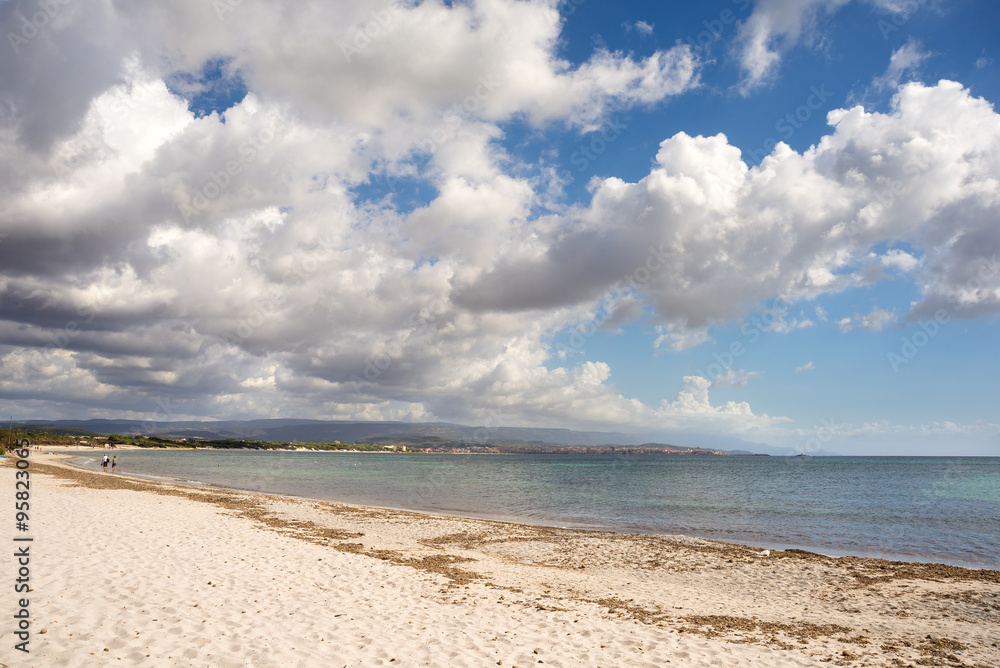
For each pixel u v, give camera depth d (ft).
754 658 29.32
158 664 22.21
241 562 43.88
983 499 152.35
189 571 38.58
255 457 513.86
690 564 60.29
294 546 55.26
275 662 23.71
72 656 22.03
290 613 31.24
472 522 90.53
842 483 228.43
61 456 315.99
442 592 40.55
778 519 105.60
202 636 25.86
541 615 35.76
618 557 63.77
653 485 206.39
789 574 55.98
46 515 58.54
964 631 37.11
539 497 150.10
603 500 142.61
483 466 417.08
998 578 54.75
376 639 28.12
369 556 54.49
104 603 29.09
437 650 27.22
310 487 169.78
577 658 27.61
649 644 30.60
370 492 156.97
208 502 98.94
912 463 597.52
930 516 112.27
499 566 54.54
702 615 38.88
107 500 81.30
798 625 37.55
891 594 48.11
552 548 68.90
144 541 48.21
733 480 247.29
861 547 75.56
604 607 39.52
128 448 646.74
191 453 588.91
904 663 30.27
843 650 31.83
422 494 154.61
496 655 27.17
